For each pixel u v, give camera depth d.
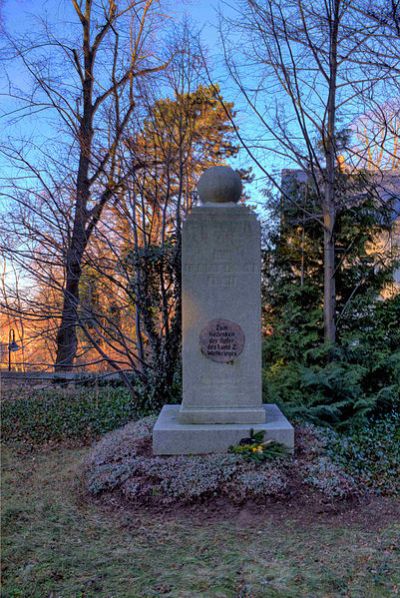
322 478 4.82
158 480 4.86
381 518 4.36
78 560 3.62
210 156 10.51
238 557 3.64
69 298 8.75
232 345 5.88
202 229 5.89
